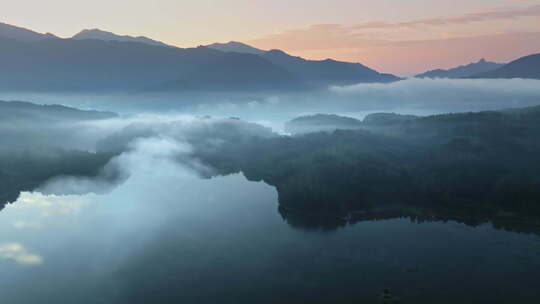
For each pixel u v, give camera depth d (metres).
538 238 152.12
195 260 128.62
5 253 134.50
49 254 133.62
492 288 108.19
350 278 114.56
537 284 110.50
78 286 110.19
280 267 122.94
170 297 104.00
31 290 107.75
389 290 107.25
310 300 102.56
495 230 163.62
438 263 125.50
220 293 106.06
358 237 152.88
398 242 147.12
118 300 102.56
